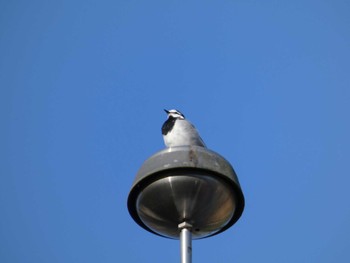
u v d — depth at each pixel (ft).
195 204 32.32
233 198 32.94
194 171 32.30
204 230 33.71
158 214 32.86
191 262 31.48
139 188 32.91
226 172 32.48
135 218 34.45
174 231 33.63
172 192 32.19
